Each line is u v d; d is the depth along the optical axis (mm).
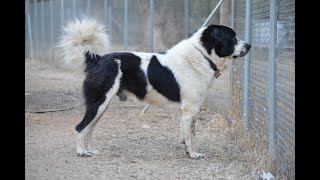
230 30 7004
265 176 5820
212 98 10875
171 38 14055
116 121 10070
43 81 16969
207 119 10062
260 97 7383
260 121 7379
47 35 21734
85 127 7125
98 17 14805
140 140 8383
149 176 6184
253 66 7930
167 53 7148
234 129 8570
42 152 7426
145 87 7027
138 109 11398
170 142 8242
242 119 8531
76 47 7086
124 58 7035
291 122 5578
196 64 6977
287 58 5727
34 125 9539
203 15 12320
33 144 7961
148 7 15164
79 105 11766
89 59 7094
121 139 8438
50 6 20656
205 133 8773
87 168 6559
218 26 6977
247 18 7984
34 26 23984
